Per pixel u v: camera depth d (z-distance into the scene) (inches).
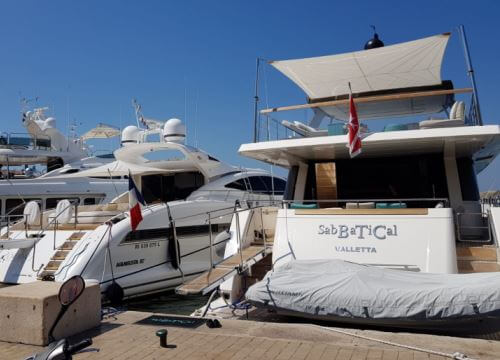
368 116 396.8
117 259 394.3
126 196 655.8
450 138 281.1
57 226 448.1
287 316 250.1
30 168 1019.9
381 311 218.1
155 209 438.6
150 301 425.7
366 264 266.1
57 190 698.2
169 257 442.9
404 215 269.4
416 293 216.1
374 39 409.1
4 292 209.2
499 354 175.0
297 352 181.3
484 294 206.4
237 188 665.6
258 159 386.0
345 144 303.3
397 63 357.1
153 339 203.3
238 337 203.8
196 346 191.9
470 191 339.9
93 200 733.9
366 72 374.9
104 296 372.2
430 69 362.9
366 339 197.9
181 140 713.6
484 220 313.3
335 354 177.6
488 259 266.4
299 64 371.2
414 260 258.1
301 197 375.6
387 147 316.2
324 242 279.9
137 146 640.4
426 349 179.9
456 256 257.8
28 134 894.4
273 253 290.5
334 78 388.2
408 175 354.9
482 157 407.2
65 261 377.7
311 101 420.8
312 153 343.3
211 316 265.0
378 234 269.9
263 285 248.7
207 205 493.4
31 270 390.9
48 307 200.2
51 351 110.7
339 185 370.0
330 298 229.6
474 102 316.5
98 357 180.1
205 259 477.4
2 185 651.5
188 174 717.3
